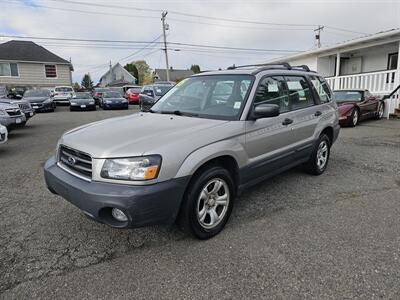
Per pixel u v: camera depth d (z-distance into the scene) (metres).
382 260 2.65
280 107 3.94
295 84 4.33
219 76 3.94
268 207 3.78
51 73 31.19
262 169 3.66
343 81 15.04
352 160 5.96
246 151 3.33
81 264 2.65
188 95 4.00
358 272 2.49
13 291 2.31
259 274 2.49
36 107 17.95
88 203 2.54
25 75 30.11
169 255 2.78
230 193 3.25
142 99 14.77
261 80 3.66
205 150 2.84
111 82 63.41
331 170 5.31
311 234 3.11
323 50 15.40
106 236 3.12
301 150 4.39
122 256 2.77
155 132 2.90
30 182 4.87
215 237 3.08
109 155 2.55
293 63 18.70
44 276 2.49
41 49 31.73
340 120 10.10
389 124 10.88
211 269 2.56
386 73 13.04
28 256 2.78
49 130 10.88
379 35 12.53
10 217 3.57
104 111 19.19
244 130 3.28
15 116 9.14
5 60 28.94
